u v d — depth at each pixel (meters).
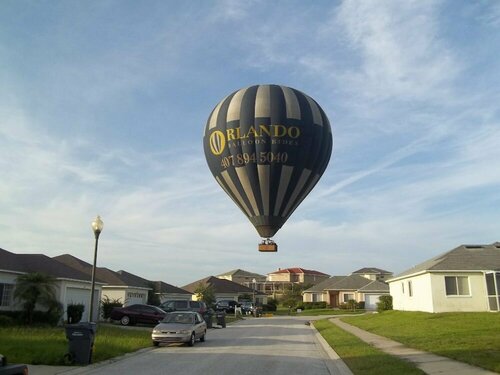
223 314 33.59
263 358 16.20
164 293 54.84
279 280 120.19
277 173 23.20
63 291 29.84
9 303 26.95
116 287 41.31
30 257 31.31
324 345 21.12
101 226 17.59
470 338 18.83
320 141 24.00
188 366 14.09
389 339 21.42
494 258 33.31
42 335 19.83
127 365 14.16
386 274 102.19
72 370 12.91
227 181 24.31
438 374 11.86
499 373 11.74
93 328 14.27
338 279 83.75
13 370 6.88
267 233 24.06
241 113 23.61
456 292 31.86
